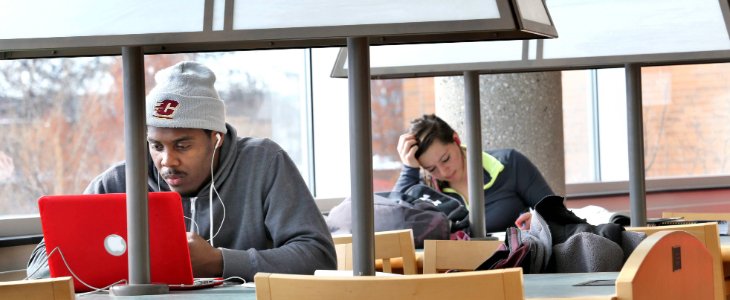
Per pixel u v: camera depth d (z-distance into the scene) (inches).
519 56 143.9
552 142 212.4
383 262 134.8
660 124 284.2
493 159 187.3
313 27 74.7
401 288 61.7
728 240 138.3
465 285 61.3
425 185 175.2
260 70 206.2
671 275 73.2
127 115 89.4
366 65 79.4
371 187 79.8
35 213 175.8
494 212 185.3
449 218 166.9
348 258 133.9
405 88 226.8
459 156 178.9
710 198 290.0
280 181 118.7
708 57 135.4
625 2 139.5
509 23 72.2
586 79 269.4
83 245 100.0
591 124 270.2
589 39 140.8
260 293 65.2
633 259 69.4
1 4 80.7
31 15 80.1
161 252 97.8
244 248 118.3
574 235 103.6
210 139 116.6
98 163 184.1
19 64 174.6
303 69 212.7
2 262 163.5
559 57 141.9
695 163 289.1
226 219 118.3
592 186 267.7
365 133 79.5
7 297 74.5
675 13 137.5
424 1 73.4
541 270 103.9
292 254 112.6
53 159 178.4
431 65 147.4
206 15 77.1
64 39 79.4
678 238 74.4
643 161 140.4
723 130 292.8
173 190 117.8
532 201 186.9
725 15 135.5
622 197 271.3
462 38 92.9
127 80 89.1
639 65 140.4
